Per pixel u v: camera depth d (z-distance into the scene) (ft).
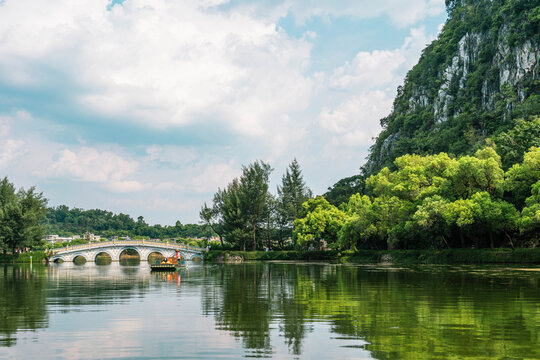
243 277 155.22
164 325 61.16
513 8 474.90
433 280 120.37
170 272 201.77
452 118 504.43
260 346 48.80
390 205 254.68
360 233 286.87
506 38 469.98
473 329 55.26
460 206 197.77
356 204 315.37
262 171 414.21
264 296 92.84
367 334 53.47
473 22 587.27
